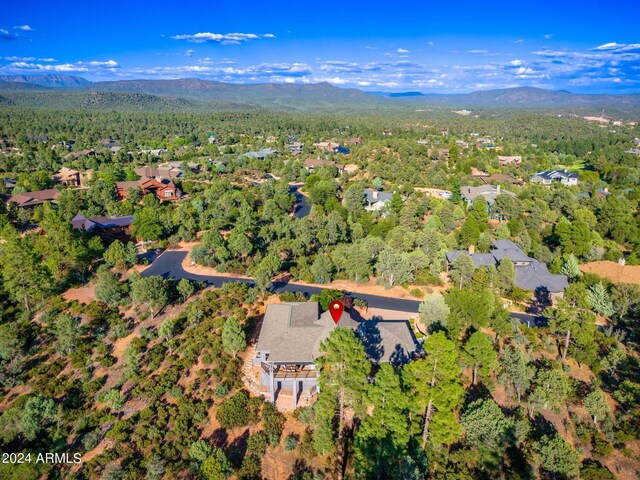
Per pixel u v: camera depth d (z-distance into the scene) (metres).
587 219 101.50
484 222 101.69
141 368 49.09
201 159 173.50
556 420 44.84
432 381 38.12
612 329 60.09
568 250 83.88
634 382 48.62
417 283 72.44
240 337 49.94
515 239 91.50
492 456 39.00
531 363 50.56
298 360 42.81
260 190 124.38
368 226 95.31
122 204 103.38
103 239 85.88
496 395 47.28
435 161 180.38
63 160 164.00
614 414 45.19
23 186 115.62
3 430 39.72
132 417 42.47
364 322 53.59
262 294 65.44
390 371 37.25
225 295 64.44
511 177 153.12
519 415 43.41
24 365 49.09
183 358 50.41
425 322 56.53
